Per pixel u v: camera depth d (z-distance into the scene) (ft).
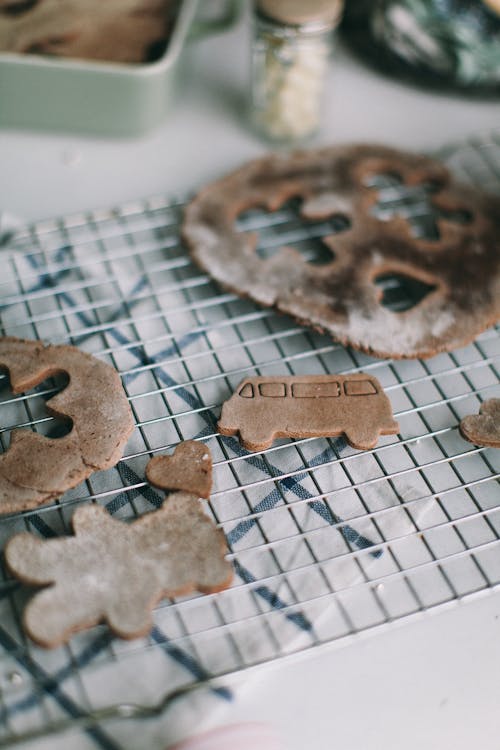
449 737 1.42
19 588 1.48
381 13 2.14
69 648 1.43
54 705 1.39
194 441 1.59
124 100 2.00
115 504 1.56
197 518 1.50
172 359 1.73
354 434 1.60
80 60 2.01
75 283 1.82
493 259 1.82
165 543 1.48
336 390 1.65
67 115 2.05
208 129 2.14
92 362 1.66
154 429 1.64
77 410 1.60
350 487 1.58
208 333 1.77
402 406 1.69
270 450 1.62
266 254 1.89
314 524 1.55
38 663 1.42
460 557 1.54
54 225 1.89
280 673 1.45
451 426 1.67
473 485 1.61
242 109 2.18
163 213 1.94
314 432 1.60
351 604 1.49
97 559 1.46
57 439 1.57
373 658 1.47
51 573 1.44
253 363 1.73
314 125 2.11
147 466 1.56
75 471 1.54
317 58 1.99
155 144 2.10
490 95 2.20
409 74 2.20
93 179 2.02
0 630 1.45
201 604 1.48
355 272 1.79
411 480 1.60
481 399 1.70
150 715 1.38
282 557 1.52
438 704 1.44
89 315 1.78
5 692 1.39
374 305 1.74
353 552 1.51
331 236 1.84
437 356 1.75
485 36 2.05
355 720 1.42
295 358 1.72
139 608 1.42
